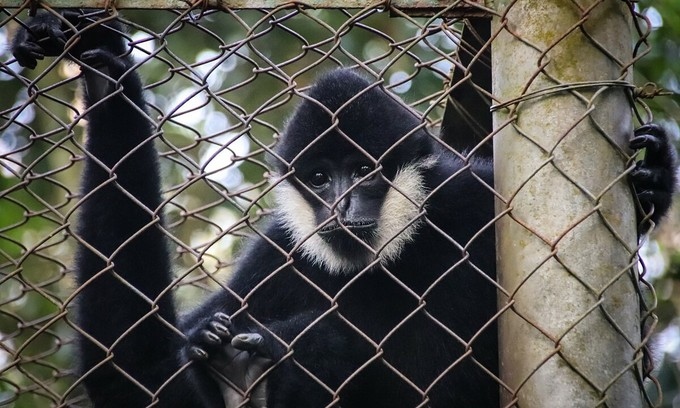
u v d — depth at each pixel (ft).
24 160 41.16
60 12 19.52
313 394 22.09
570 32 16.52
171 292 22.71
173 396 23.09
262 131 42.88
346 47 43.19
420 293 23.88
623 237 16.66
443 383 22.80
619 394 16.17
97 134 21.48
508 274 16.97
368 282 24.47
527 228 16.29
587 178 16.53
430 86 40.75
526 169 16.78
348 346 23.31
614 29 17.13
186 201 42.75
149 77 43.98
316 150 24.63
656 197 19.04
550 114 16.74
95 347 22.53
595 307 16.05
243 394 17.88
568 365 16.10
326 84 24.82
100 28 20.33
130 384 23.03
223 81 44.21
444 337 23.09
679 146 35.88
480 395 22.57
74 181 41.06
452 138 25.95
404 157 24.59
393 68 41.98
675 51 38.06
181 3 17.35
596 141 16.69
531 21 17.12
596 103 16.78
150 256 22.30
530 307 16.43
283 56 43.86
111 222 21.93
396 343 23.44
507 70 17.34
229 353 19.40
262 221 30.22
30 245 39.29
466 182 23.89
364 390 23.34
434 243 23.80
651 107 37.68
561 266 16.34
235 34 43.98
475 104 24.00
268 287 25.75
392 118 24.75
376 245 24.03
